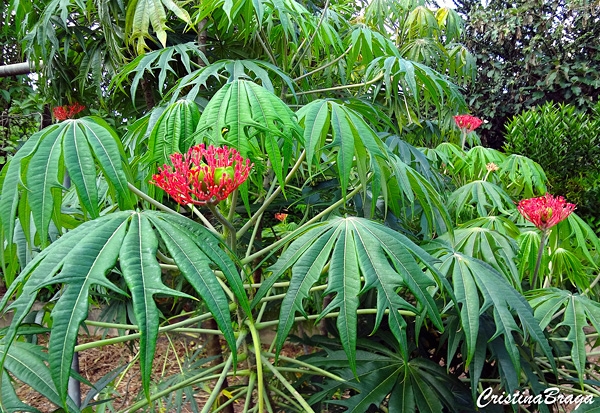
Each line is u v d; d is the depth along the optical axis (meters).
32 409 0.64
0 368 0.57
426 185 1.07
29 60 1.72
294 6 1.33
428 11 2.29
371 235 0.79
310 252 0.79
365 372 1.04
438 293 1.13
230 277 0.66
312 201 1.56
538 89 5.43
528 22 5.32
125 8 1.63
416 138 2.32
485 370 1.32
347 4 2.46
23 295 0.55
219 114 0.79
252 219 0.92
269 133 0.76
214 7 1.27
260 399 0.82
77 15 1.85
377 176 0.87
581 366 0.88
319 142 0.92
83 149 0.72
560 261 1.31
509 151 3.91
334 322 1.28
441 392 1.02
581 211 3.45
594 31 5.25
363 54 1.59
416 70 1.36
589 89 5.29
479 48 5.86
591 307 0.95
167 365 2.74
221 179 0.65
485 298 0.87
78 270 0.56
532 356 1.03
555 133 3.63
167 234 0.66
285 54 1.52
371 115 1.42
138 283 0.56
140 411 1.45
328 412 1.30
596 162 3.63
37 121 3.15
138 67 1.30
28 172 0.69
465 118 2.12
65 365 0.50
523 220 1.61
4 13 2.25
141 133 1.13
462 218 2.14
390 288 0.71
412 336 1.30
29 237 0.77
